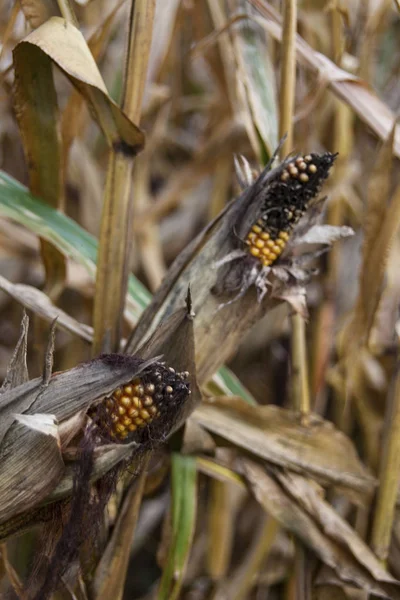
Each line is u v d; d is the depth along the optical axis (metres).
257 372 1.97
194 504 1.36
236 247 1.24
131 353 1.27
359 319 1.41
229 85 1.85
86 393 1.14
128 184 1.30
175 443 1.37
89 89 1.27
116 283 1.31
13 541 1.56
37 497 1.14
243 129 1.88
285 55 1.35
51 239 1.38
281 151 1.37
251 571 1.61
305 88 1.65
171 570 1.36
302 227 1.25
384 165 1.37
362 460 1.84
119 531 1.31
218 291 1.25
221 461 1.41
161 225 2.25
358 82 1.43
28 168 1.38
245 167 1.27
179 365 1.21
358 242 1.79
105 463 1.13
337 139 1.67
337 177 1.68
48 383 1.15
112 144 1.29
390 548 1.61
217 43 1.79
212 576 1.66
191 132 2.60
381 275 1.38
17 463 1.14
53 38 1.23
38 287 2.04
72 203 2.19
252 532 1.92
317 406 1.76
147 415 1.15
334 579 1.39
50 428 1.13
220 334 1.26
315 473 1.39
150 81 1.56
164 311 1.27
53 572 1.15
